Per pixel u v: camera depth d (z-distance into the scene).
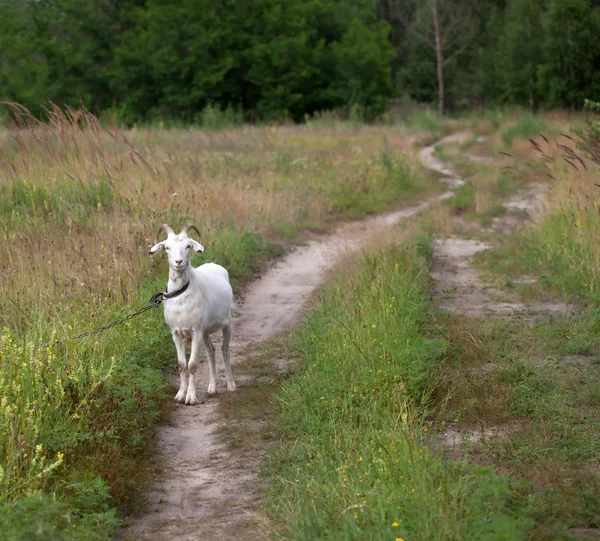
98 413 7.00
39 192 14.02
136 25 53.56
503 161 28.12
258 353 10.01
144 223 12.86
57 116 15.90
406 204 22.14
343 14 60.47
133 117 47.97
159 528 5.71
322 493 5.64
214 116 42.03
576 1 44.00
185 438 7.52
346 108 52.38
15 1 54.44
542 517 5.38
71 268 10.84
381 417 6.97
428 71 63.16
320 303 11.34
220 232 14.55
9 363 7.08
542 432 6.88
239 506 6.02
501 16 62.22
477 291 12.17
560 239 13.41
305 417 7.35
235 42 52.03
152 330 9.77
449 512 4.93
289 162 23.81
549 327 9.86
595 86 43.84
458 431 7.13
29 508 5.24
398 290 10.34
